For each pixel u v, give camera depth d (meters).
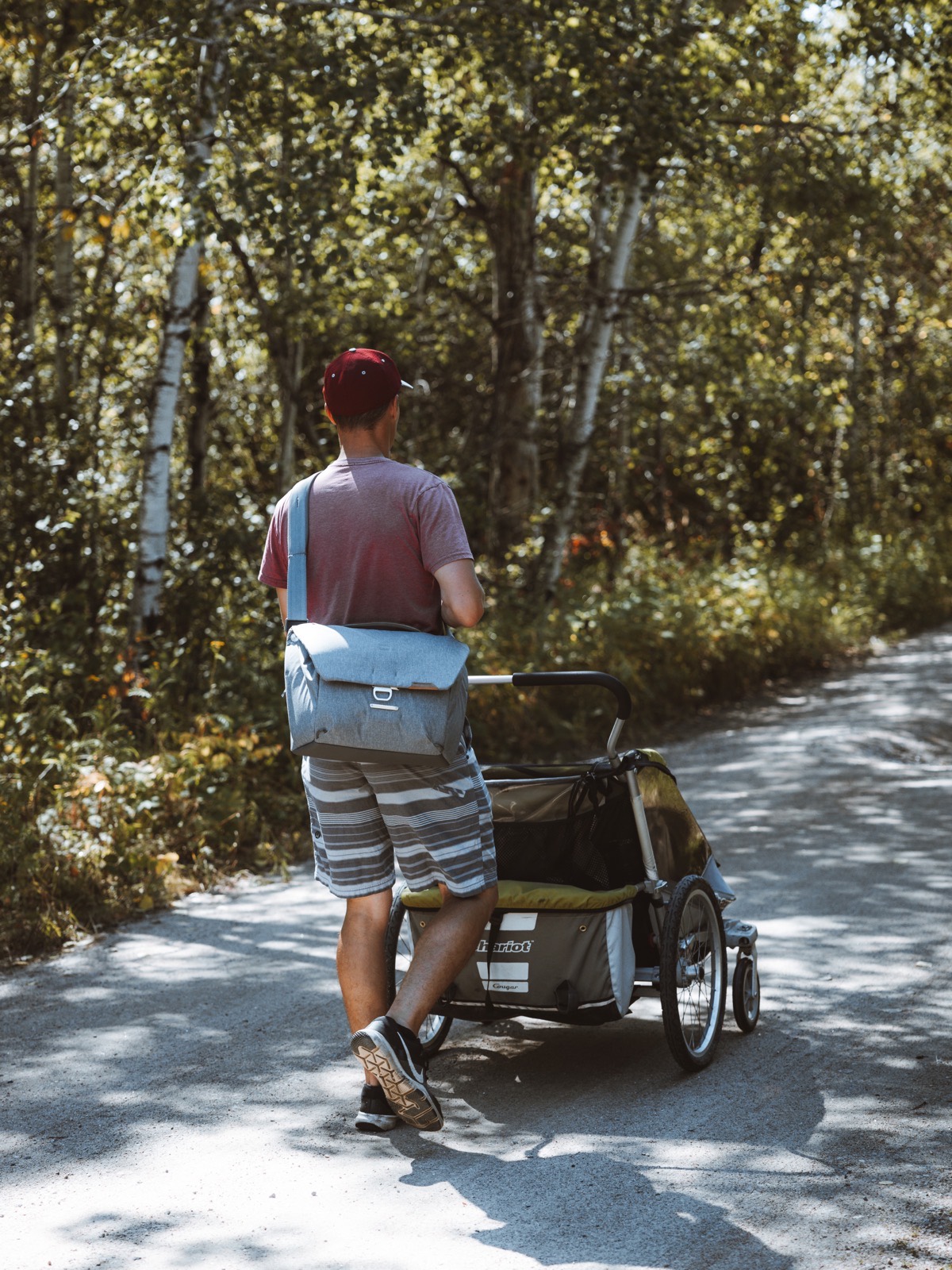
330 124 9.10
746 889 6.30
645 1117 3.68
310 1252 2.94
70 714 8.57
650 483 22.70
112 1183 3.34
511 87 10.52
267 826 7.51
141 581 9.55
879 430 27.44
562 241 17.92
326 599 3.33
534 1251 2.91
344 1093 3.95
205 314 13.64
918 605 22.19
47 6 11.18
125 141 10.83
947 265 24.03
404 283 16.81
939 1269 2.79
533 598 13.27
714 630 14.14
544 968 3.78
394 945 4.03
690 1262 2.85
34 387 10.64
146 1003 4.87
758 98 13.45
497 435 15.27
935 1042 4.23
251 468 18.61
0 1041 4.47
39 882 6.04
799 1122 3.61
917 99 15.27
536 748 10.65
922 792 8.66
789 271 15.44
